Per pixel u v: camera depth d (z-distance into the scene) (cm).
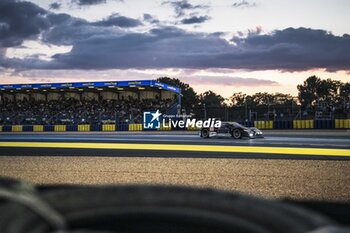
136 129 3291
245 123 2934
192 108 3247
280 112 3017
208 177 586
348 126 2602
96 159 854
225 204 115
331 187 495
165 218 109
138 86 4034
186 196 120
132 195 120
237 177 582
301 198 431
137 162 789
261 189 488
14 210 98
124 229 287
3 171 674
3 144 1458
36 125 3638
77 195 119
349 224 315
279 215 105
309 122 2730
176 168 689
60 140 1706
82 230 96
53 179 584
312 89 6750
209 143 1371
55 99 4991
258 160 799
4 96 5172
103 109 4347
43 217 95
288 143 1328
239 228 102
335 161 770
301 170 649
